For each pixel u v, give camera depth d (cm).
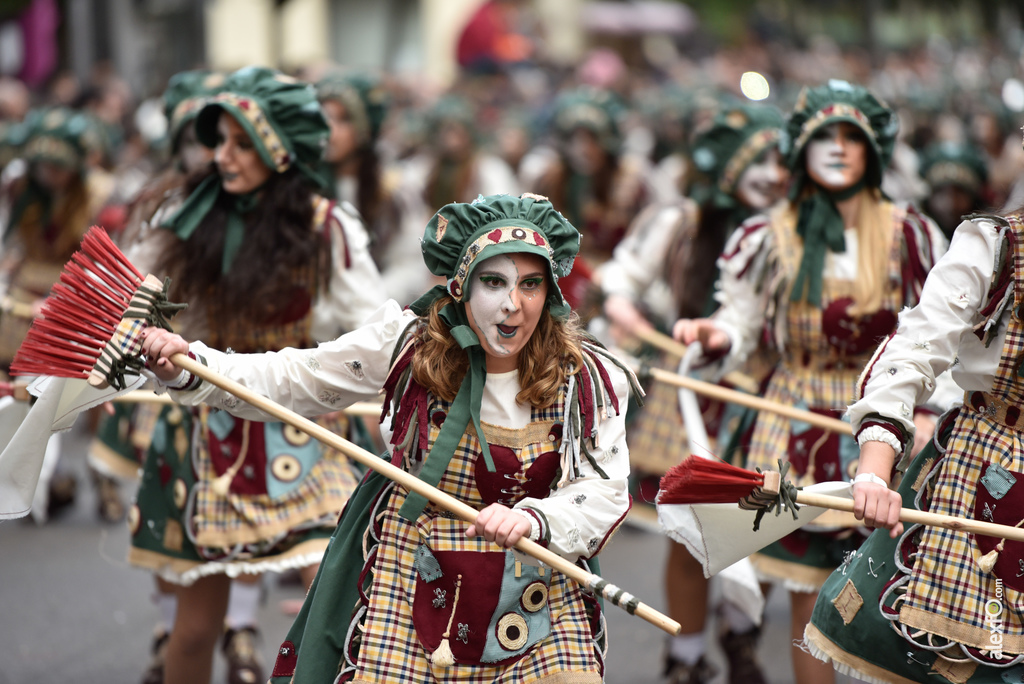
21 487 1119
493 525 994
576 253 1057
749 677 1645
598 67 6900
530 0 9788
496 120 5709
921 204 2659
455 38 8231
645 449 1903
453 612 1030
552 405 1053
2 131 3622
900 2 9956
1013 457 1060
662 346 1881
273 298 1400
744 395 1441
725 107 1912
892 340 1088
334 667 1055
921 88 5184
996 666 1041
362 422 1466
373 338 1091
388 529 1057
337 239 1423
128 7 5634
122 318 1075
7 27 5734
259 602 1781
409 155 4234
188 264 1416
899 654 1080
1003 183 3002
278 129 1412
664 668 1666
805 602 1430
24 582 2166
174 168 1775
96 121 2795
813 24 9544
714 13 10062
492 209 1027
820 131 1471
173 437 1420
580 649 1037
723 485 1053
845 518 1398
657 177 3195
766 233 1510
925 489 1100
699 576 1620
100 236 1095
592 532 1038
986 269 1060
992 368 1069
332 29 9406
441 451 1037
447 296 1062
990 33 10188
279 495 1384
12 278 2500
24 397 1159
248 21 7800
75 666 1791
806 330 1473
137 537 1428
